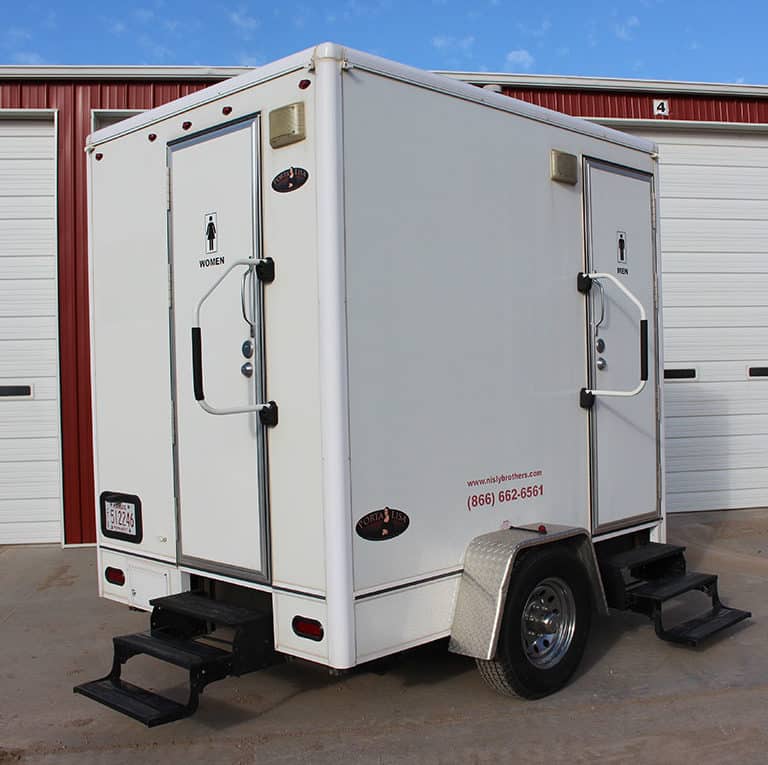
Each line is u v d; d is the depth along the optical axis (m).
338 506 3.28
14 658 4.77
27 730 3.81
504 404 4.07
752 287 9.02
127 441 4.31
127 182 4.29
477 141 3.94
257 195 3.57
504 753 3.48
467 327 3.87
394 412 3.51
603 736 3.63
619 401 4.86
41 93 7.56
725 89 8.73
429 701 4.01
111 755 3.54
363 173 3.41
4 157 7.75
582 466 4.57
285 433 3.47
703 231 8.94
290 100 3.45
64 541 7.57
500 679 3.82
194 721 3.84
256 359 3.56
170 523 4.07
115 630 5.26
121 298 4.33
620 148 4.92
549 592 4.08
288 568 3.48
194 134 3.89
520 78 8.30
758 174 9.06
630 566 4.61
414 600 3.59
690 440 8.87
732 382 8.97
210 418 3.82
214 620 3.57
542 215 4.32
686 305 8.88
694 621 4.73
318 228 3.31
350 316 3.34
